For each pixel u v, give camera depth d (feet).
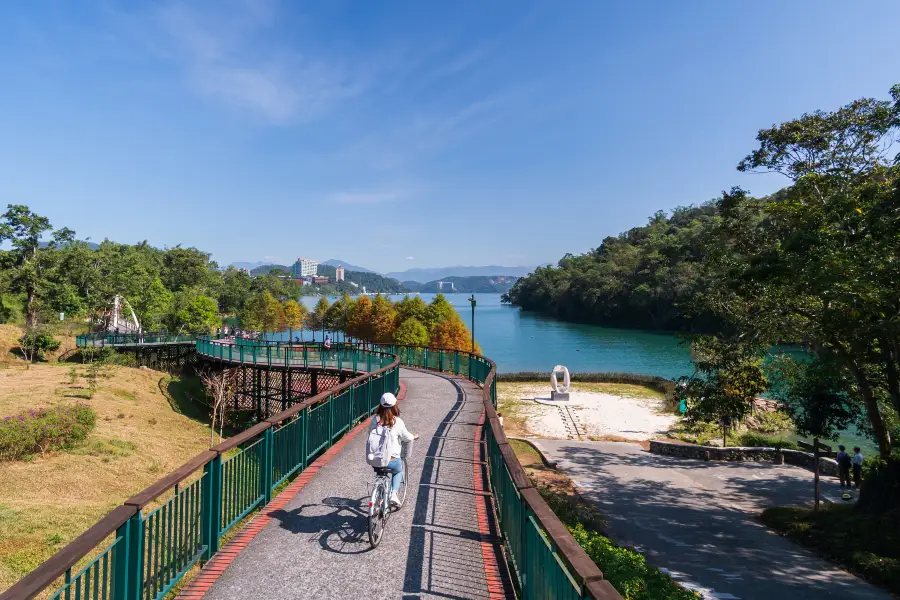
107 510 48.62
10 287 209.87
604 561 26.35
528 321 507.30
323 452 30.66
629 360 237.86
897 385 52.08
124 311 238.89
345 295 290.76
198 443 84.69
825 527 48.37
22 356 152.05
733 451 78.74
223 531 18.15
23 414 67.56
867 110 53.62
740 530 50.72
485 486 25.38
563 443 87.56
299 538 18.81
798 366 69.51
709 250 65.67
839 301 42.52
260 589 15.28
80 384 110.11
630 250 511.40
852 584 38.83
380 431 19.21
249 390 110.93
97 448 68.85
